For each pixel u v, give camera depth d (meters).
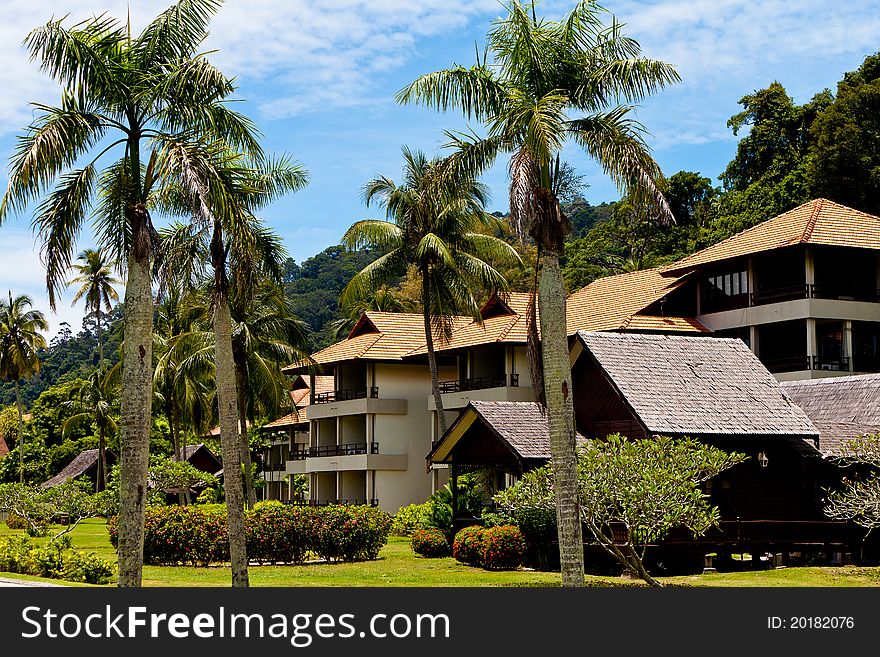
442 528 39.56
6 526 58.84
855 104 55.84
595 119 22.62
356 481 60.78
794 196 59.41
